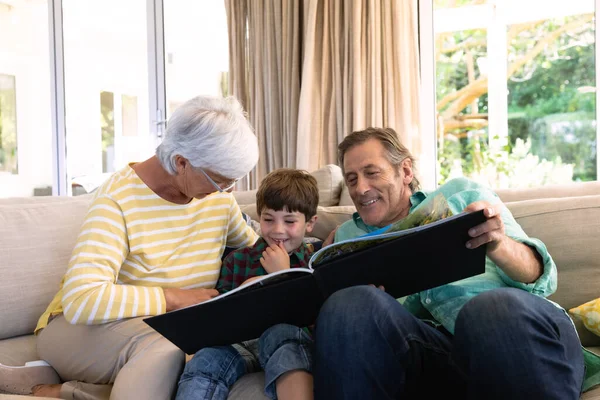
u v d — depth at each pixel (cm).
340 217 198
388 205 162
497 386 105
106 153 491
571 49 344
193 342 126
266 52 377
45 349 154
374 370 112
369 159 161
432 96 369
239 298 118
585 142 343
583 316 150
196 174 146
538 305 114
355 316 113
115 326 141
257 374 135
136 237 151
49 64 511
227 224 171
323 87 356
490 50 362
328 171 235
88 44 495
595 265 159
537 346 106
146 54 470
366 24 345
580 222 162
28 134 527
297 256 172
